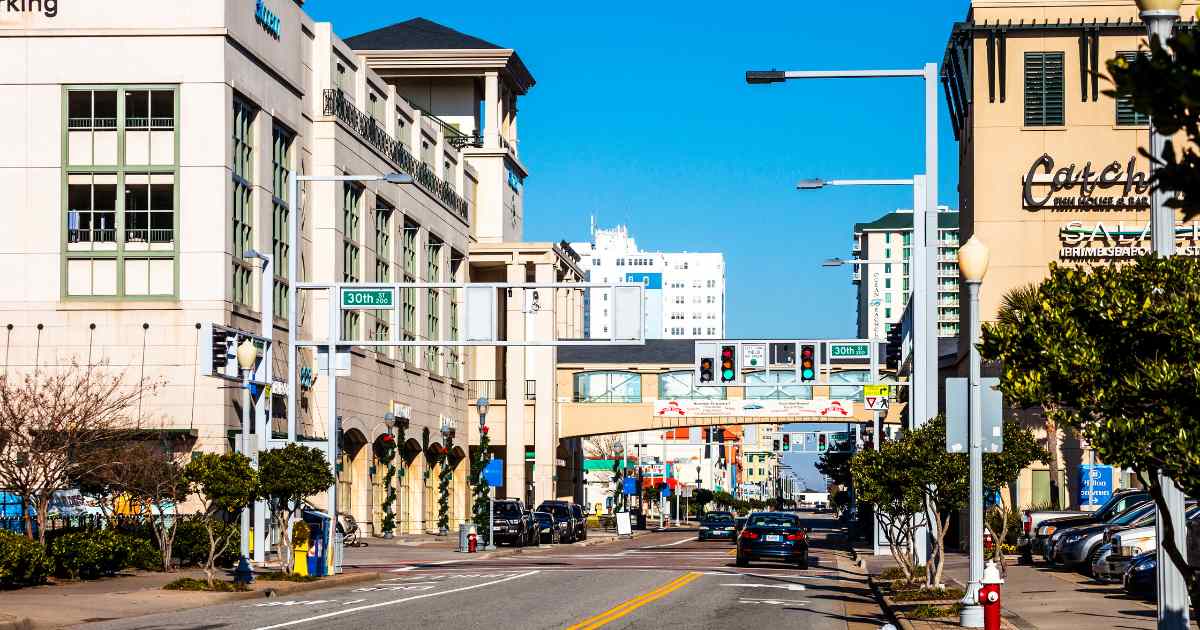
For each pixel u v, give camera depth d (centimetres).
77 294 4900
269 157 5372
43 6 4919
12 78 4912
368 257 6400
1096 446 1078
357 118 6303
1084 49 5350
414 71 8769
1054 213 5359
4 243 4903
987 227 5388
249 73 5175
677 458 18362
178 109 4906
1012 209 5381
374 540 6253
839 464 8444
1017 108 5384
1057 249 5350
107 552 3169
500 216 8781
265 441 3409
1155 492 1139
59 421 3825
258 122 5266
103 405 4462
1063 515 3816
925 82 3072
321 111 5938
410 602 2534
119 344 4859
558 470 9450
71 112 4938
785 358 7762
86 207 4922
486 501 5916
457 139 8800
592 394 8719
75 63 4909
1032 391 1163
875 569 3844
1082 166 5350
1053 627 1991
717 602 2592
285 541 3203
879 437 5328
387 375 6669
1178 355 1125
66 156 4916
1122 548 2912
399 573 3794
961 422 2059
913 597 2523
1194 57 684
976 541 2030
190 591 2730
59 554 3067
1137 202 5316
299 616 2231
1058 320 1175
